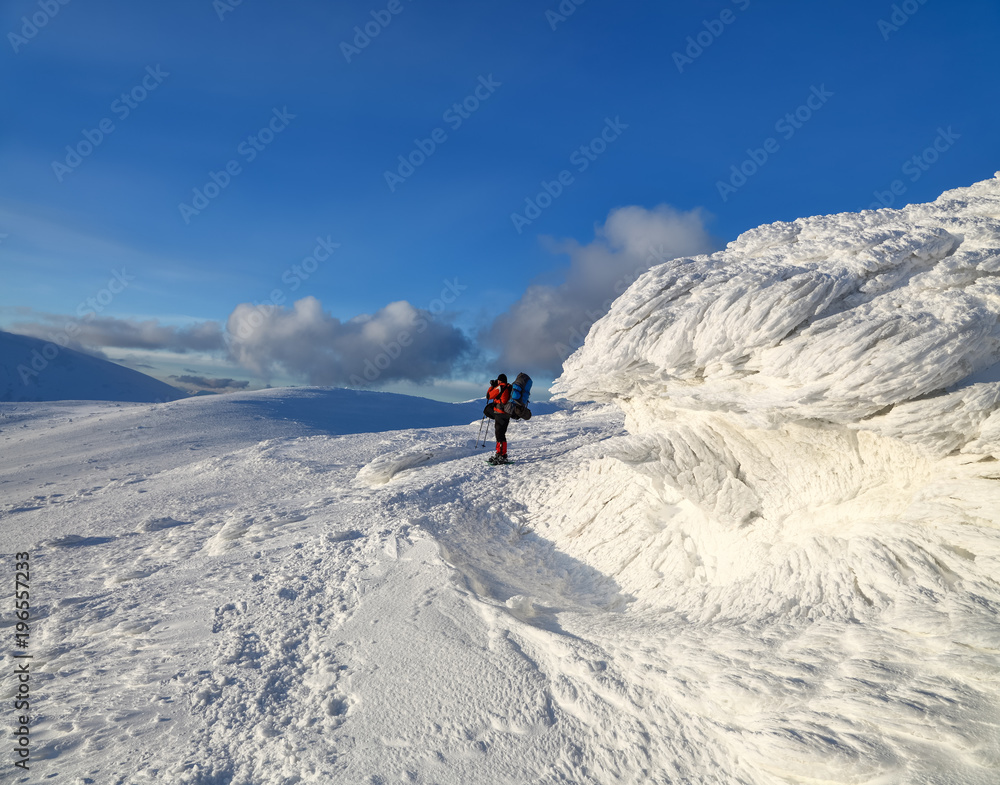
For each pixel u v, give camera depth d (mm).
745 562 5031
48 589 5906
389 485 9953
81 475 14977
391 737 2949
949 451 3852
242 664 3830
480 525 7785
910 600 3205
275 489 11133
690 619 4137
